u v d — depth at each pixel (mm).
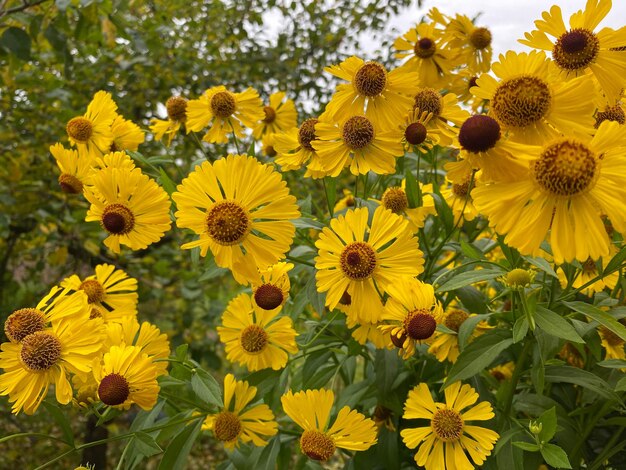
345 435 282
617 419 272
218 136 397
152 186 292
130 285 344
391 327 271
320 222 312
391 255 268
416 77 304
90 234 825
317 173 316
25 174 895
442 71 408
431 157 354
